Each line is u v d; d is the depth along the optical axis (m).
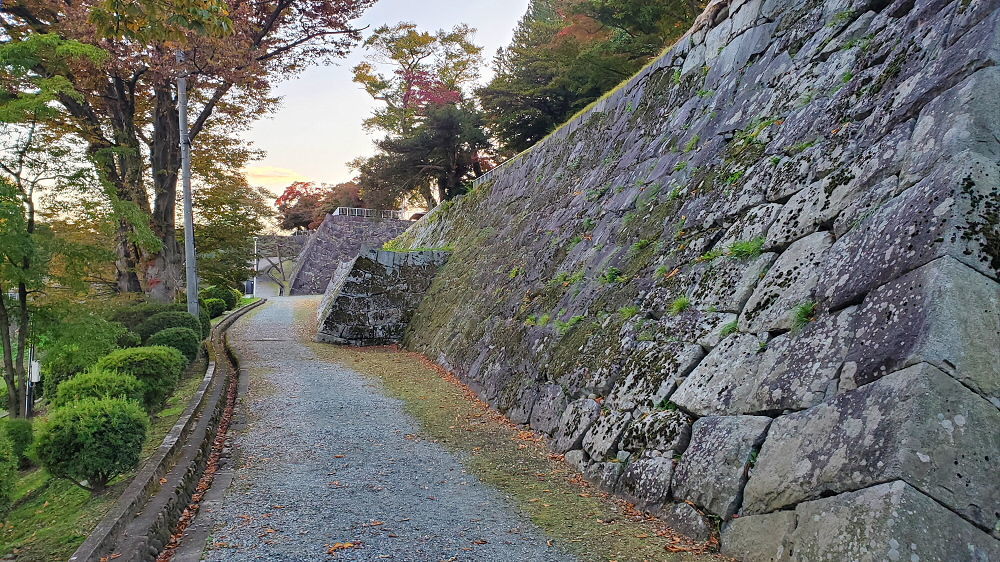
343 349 14.97
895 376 3.11
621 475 4.95
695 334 5.09
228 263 19.92
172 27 6.55
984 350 3.02
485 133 30.08
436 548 3.98
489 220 16.08
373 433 7.10
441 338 13.02
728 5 8.61
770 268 4.68
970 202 3.34
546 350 7.71
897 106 4.37
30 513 5.35
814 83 5.90
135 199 16.38
